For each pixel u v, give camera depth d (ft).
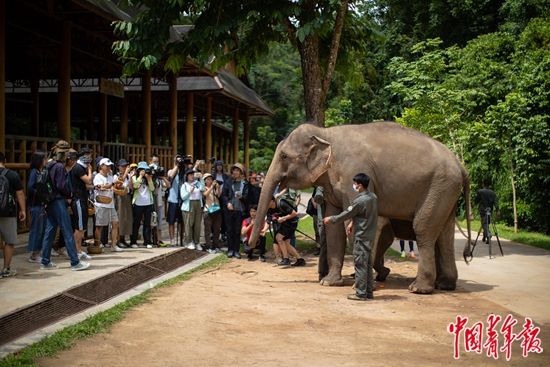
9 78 80.38
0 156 29.04
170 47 42.57
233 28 40.14
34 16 56.59
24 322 21.34
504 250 48.34
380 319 23.54
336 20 42.70
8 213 28.30
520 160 65.21
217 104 108.99
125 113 85.30
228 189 41.06
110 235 41.27
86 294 25.98
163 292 27.89
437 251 31.12
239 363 17.74
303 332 21.34
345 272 35.78
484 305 26.50
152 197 40.83
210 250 42.06
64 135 50.98
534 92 65.31
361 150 30.50
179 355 18.43
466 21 100.37
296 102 177.37
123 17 49.37
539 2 83.15
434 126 69.92
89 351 18.69
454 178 29.86
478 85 76.59
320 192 35.55
